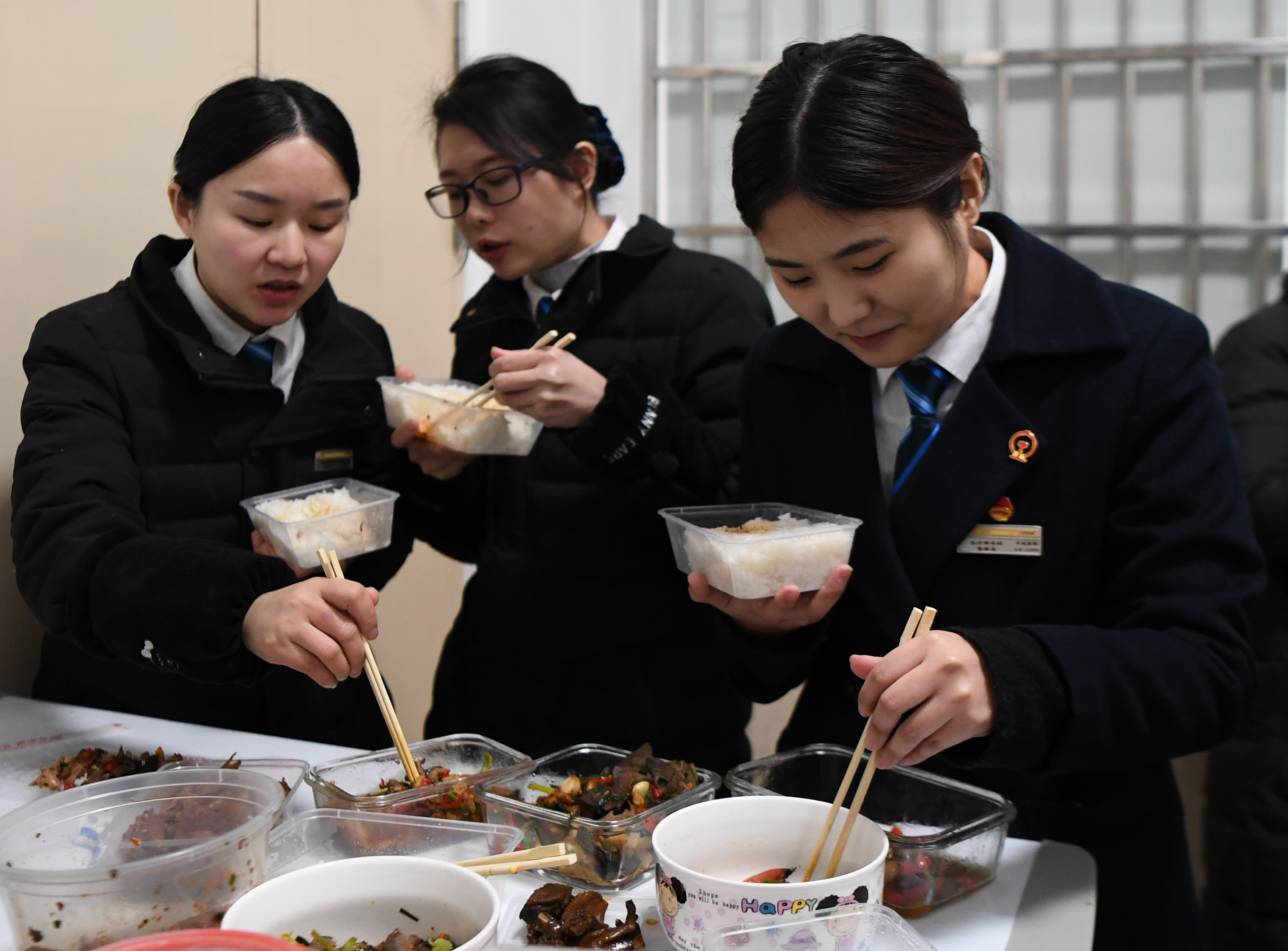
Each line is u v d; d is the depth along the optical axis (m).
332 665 1.11
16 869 0.83
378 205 2.69
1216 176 3.29
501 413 1.62
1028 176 3.44
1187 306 3.32
